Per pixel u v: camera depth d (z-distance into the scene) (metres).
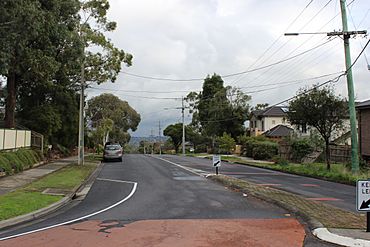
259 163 41.25
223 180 22.11
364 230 9.94
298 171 30.64
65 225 11.23
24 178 22.11
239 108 68.94
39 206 13.95
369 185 9.73
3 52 21.06
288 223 11.29
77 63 31.67
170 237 9.59
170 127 98.75
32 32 21.36
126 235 9.84
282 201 14.75
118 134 82.69
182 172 28.83
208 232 10.11
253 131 70.88
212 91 79.12
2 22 20.53
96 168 32.16
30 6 20.58
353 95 25.66
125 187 20.30
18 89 36.78
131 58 40.50
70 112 41.53
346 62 25.69
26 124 36.78
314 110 29.55
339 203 15.73
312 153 42.31
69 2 28.47
